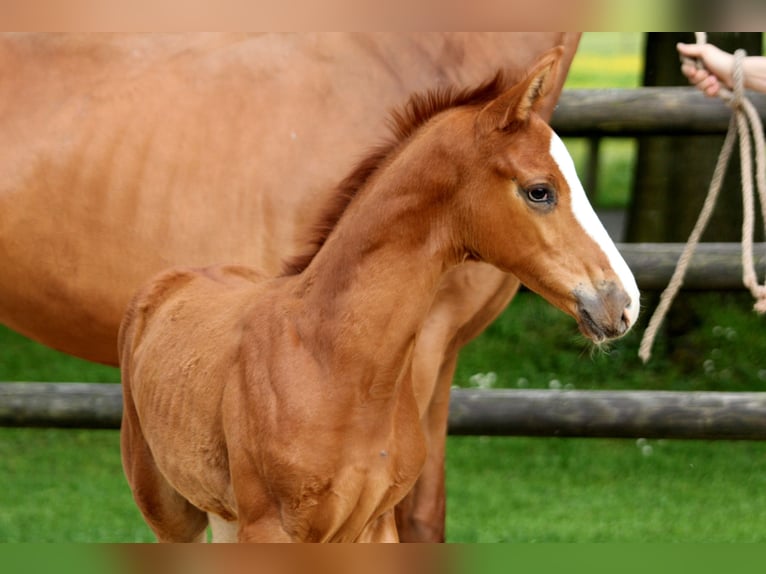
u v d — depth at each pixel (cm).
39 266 729
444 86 692
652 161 1455
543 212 509
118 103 721
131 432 646
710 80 645
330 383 525
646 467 1150
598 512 1009
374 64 699
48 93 731
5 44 743
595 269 505
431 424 725
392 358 530
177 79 720
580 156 2169
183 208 703
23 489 1074
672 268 903
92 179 714
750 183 621
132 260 712
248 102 707
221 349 561
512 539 920
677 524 974
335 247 539
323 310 533
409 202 527
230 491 565
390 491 546
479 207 519
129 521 980
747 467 1152
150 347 614
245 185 697
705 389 1298
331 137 692
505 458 1178
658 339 1381
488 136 516
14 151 725
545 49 702
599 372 1338
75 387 917
